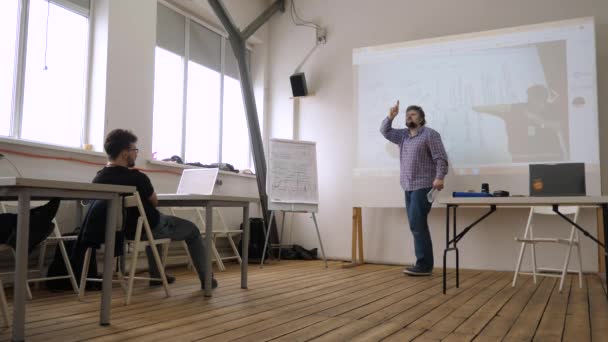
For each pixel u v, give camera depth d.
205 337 2.04
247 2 6.12
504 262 5.01
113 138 2.91
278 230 6.20
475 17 5.36
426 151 4.43
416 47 5.40
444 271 3.36
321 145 6.11
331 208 5.97
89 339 1.99
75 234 3.51
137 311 2.60
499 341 2.04
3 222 2.07
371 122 5.51
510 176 4.86
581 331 2.23
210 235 3.08
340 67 6.07
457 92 5.16
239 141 6.33
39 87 3.87
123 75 4.33
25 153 3.52
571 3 4.97
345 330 2.21
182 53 5.38
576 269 4.72
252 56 6.47
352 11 6.05
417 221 4.38
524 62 4.93
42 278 3.14
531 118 4.84
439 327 2.29
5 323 2.17
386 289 3.49
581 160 4.62
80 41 4.20
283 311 2.63
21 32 3.75
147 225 2.85
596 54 4.86
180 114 5.31
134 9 4.47
